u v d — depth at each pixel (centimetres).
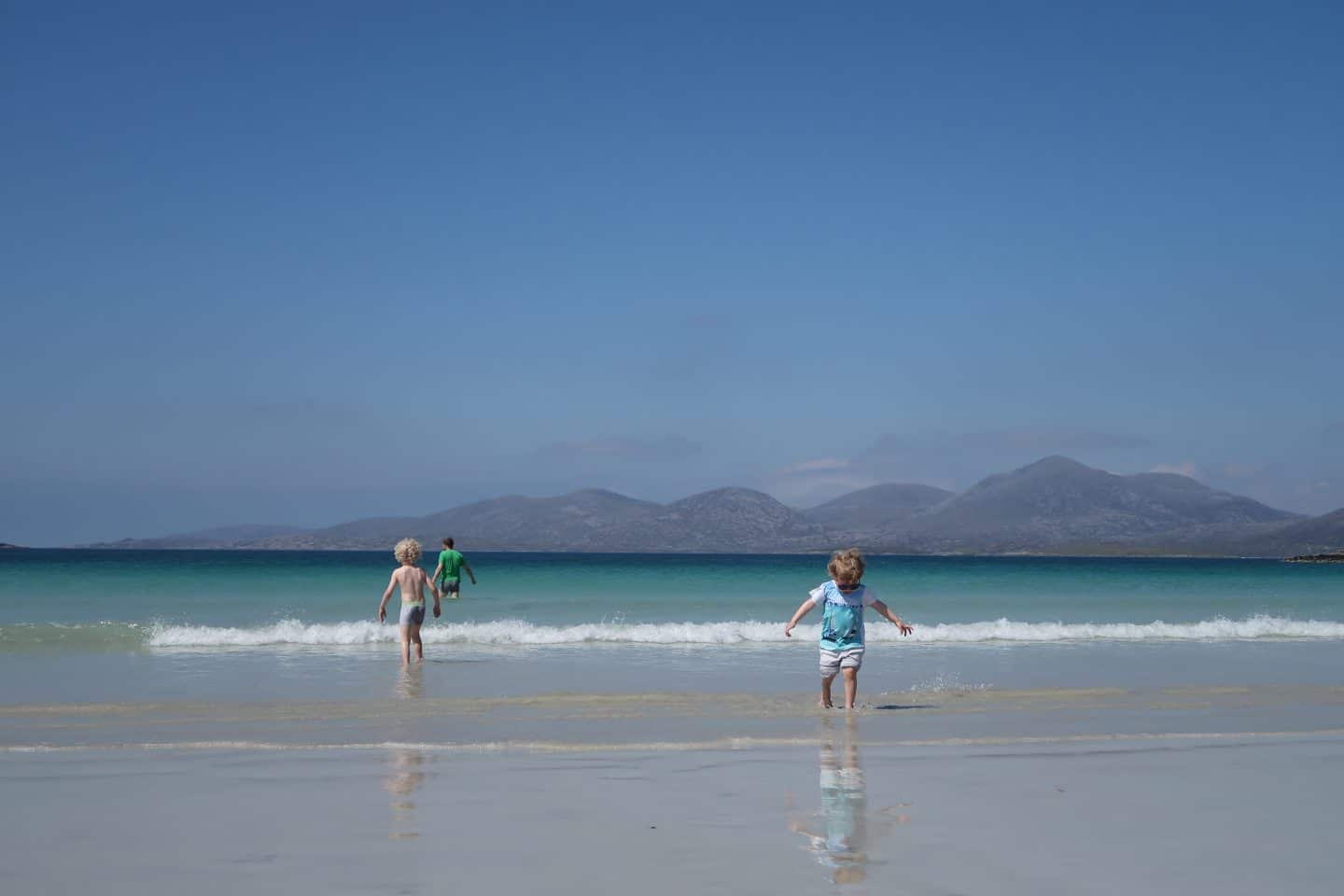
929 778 758
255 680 1410
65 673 1488
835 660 1154
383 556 13550
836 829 600
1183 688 1364
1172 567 9650
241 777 750
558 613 2756
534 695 1241
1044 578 5597
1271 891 486
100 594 3338
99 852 546
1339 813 655
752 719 1074
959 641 2162
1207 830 605
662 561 12006
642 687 1357
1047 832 596
